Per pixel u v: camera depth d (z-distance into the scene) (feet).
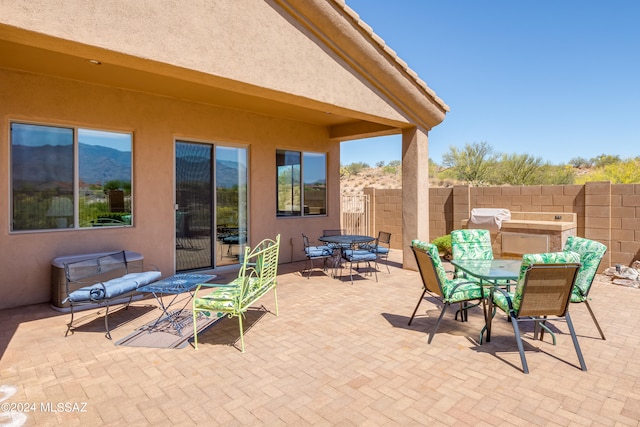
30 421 9.12
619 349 13.48
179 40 13.74
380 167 136.67
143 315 17.28
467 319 16.81
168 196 23.27
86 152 20.52
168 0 13.42
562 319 16.66
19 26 10.43
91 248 20.44
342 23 19.02
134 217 22.06
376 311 17.89
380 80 22.43
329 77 19.60
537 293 11.83
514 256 26.81
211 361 12.47
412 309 18.24
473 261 16.46
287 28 17.44
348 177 127.65
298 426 8.91
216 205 26.22
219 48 14.90
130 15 12.53
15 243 18.20
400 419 9.17
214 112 25.22
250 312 17.66
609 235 26.00
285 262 30.35
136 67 13.80
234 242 27.48
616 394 10.36
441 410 9.56
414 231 27.04
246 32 15.80
